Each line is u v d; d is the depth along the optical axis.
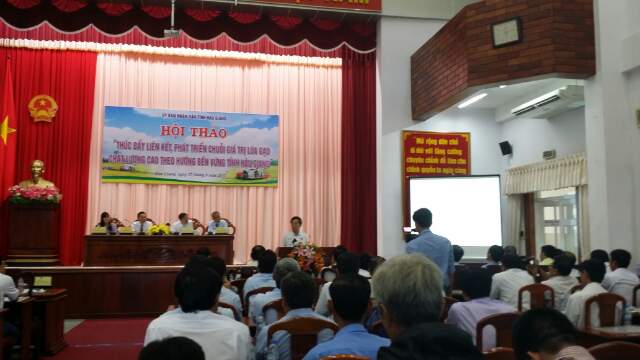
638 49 5.90
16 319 5.12
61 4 8.53
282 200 9.78
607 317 3.54
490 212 8.16
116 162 9.28
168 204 9.43
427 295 1.51
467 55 6.81
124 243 7.55
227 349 2.15
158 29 8.76
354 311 1.95
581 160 7.39
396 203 8.92
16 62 9.07
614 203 5.97
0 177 8.65
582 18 6.30
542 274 5.97
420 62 8.66
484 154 9.39
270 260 4.32
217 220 8.98
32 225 8.35
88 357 5.18
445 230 8.28
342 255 3.56
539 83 7.94
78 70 9.26
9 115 8.85
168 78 9.57
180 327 2.15
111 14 8.65
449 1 9.20
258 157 9.73
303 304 2.67
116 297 7.31
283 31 9.08
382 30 9.14
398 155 9.00
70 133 9.14
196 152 9.55
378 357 1.37
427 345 1.32
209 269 2.29
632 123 6.09
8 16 8.41
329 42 9.24
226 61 9.78
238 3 8.67
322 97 9.97
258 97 9.82
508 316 2.74
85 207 9.08
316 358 1.83
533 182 8.50
